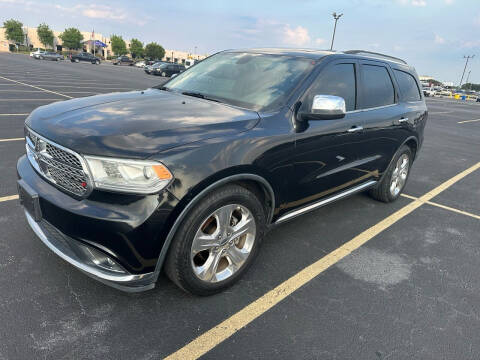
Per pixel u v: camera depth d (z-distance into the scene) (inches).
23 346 85.4
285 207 124.1
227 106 120.3
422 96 212.5
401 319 106.4
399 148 184.2
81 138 90.5
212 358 87.3
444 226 176.1
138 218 85.0
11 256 119.0
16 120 331.6
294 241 147.3
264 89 127.3
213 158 93.5
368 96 158.7
